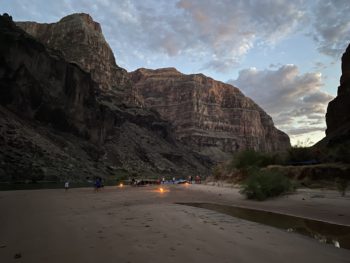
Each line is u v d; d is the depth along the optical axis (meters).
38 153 57.03
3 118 58.72
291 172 30.19
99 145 105.06
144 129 173.62
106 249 6.59
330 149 37.78
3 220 10.33
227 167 48.94
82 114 97.38
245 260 6.07
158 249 6.69
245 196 22.62
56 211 12.99
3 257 5.91
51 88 85.81
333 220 12.19
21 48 74.62
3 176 43.09
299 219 12.68
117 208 14.90
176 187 42.09
